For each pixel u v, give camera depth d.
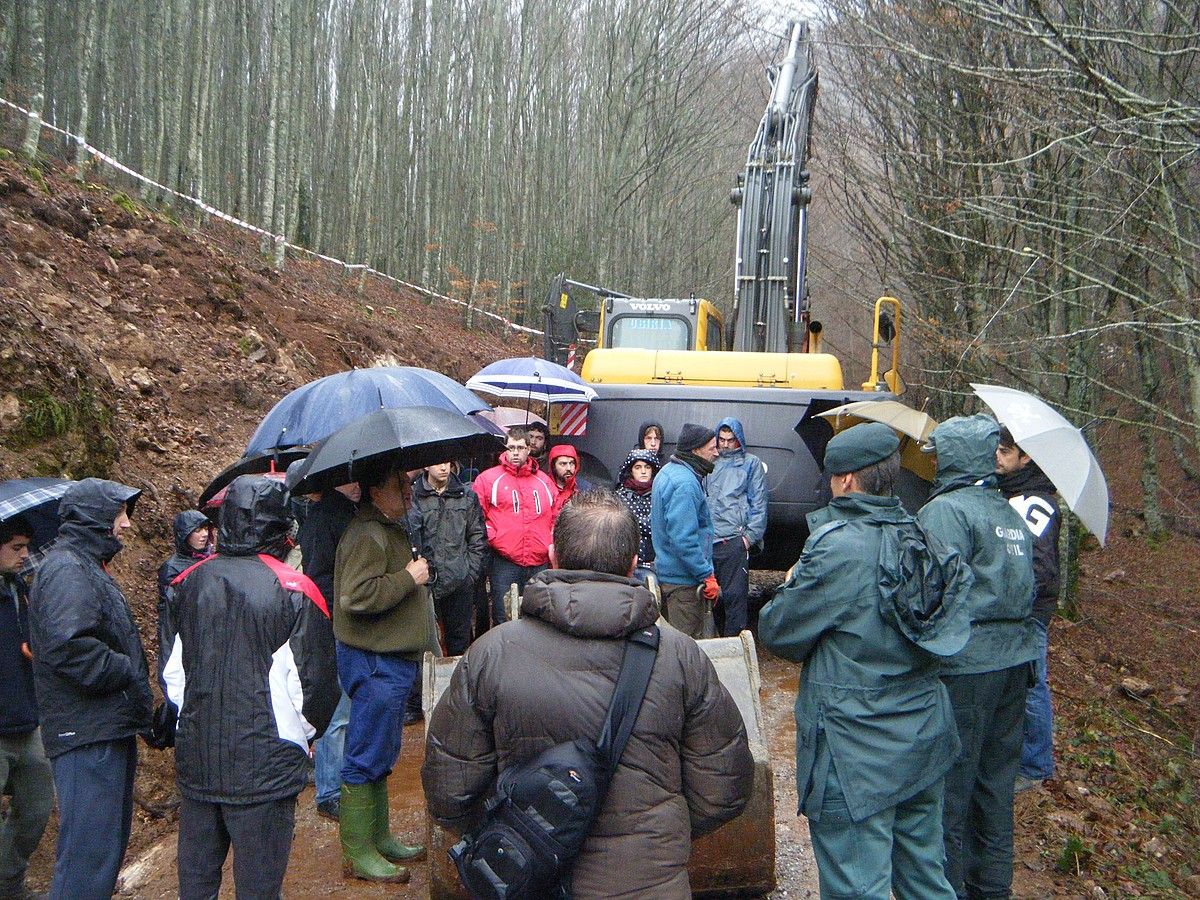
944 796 3.54
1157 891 4.84
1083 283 9.35
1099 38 5.08
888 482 3.19
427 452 4.00
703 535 5.62
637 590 2.36
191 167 13.94
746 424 7.05
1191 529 15.57
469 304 20.45
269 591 3.25
